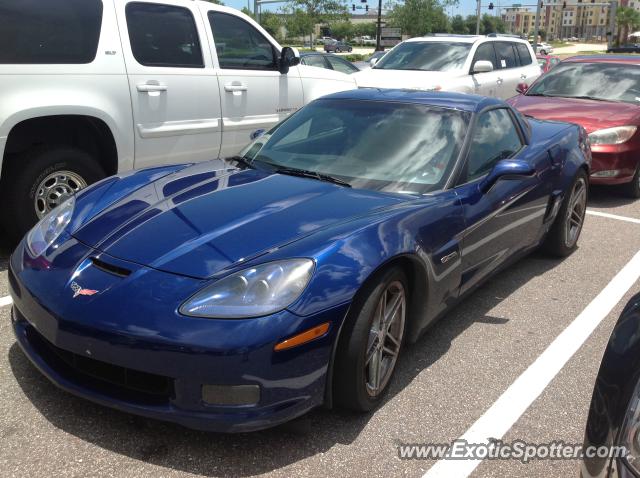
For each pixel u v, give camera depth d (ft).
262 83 20.65
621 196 25.02
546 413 9.90
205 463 8.33
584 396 10.43
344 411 9.64
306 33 124.88
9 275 9.96
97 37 16.20
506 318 13.34
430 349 11.80
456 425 9.47
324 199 10.56
